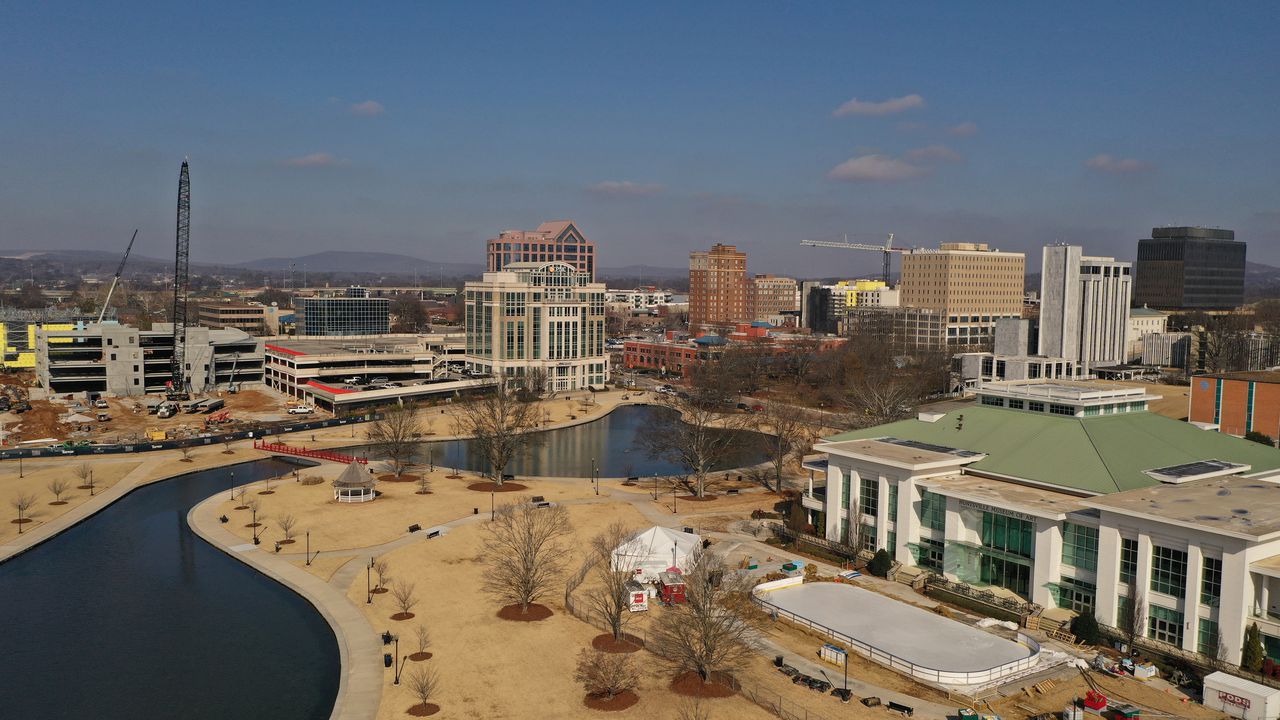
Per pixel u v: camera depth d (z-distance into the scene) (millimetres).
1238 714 81562
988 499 115062
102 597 117875
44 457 198625
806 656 96688
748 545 138750
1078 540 107188
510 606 112062
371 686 90625
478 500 166250
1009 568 115312
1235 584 90375
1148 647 96562
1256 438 183500
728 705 86188
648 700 87250
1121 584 101812
